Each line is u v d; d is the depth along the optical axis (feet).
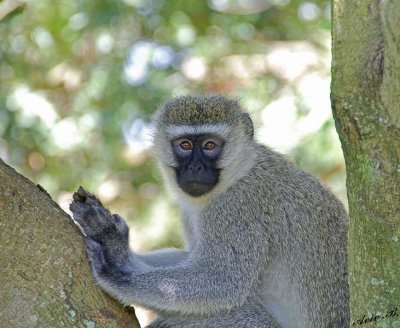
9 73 65.67
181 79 69.51
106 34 66.33
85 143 67.26
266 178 35.29
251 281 33.71
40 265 27.25
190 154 36.81
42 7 66.39
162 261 36.91
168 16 67.05
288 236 34.27
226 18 69.77
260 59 72.69
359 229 23.47
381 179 22.67
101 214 31.71
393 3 20.22
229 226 34.60
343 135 23.16
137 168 72.18
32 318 26.50
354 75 22.39
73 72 70.33
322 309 34.09
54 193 68.74
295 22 71.61
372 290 23.40
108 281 30.01
